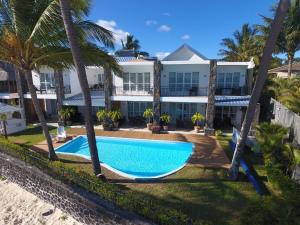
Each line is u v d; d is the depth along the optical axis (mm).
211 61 20109
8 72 29562
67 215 9539
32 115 28000
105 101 23500
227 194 10297
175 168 14367
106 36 12023
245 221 7094
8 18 11336
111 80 23781
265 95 25656
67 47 12344
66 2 9117
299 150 11000
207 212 8984
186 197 10117
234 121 24062
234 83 23797
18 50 12086
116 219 7621
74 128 24078
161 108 25656
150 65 24281
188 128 23156
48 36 11055
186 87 24516
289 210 6801
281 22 8750
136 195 9352
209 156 15219
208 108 20891
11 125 22219
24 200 10945
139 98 22781
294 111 16984
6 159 12312
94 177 9750
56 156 14695
